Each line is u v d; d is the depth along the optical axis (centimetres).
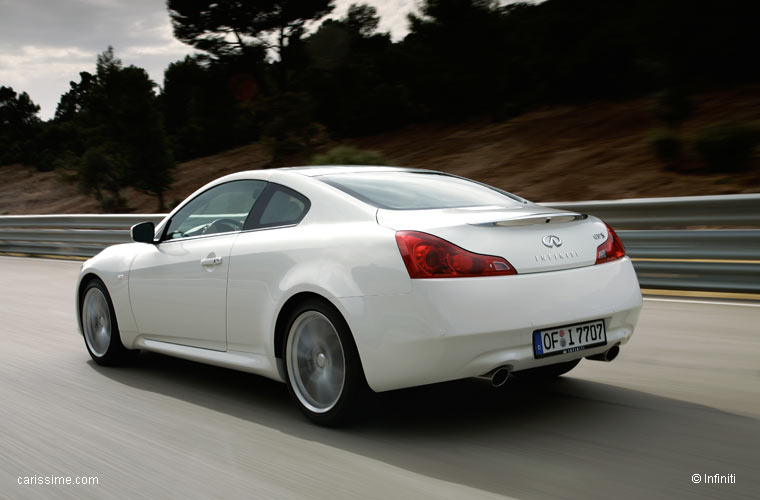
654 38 1966
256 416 374
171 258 433
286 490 277
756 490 267
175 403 403
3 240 1507
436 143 2970
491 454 310
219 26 4200
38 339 594
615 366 454
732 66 2075
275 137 3466
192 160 4584
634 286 355
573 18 2970
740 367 443
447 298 303
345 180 382
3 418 382
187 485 285
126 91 3519
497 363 310
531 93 3061
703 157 1541
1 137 6981
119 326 479
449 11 3106
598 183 1703
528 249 324
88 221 1309
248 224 398
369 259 321
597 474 285
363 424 354
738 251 675
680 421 348
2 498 279
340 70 4016
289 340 362
